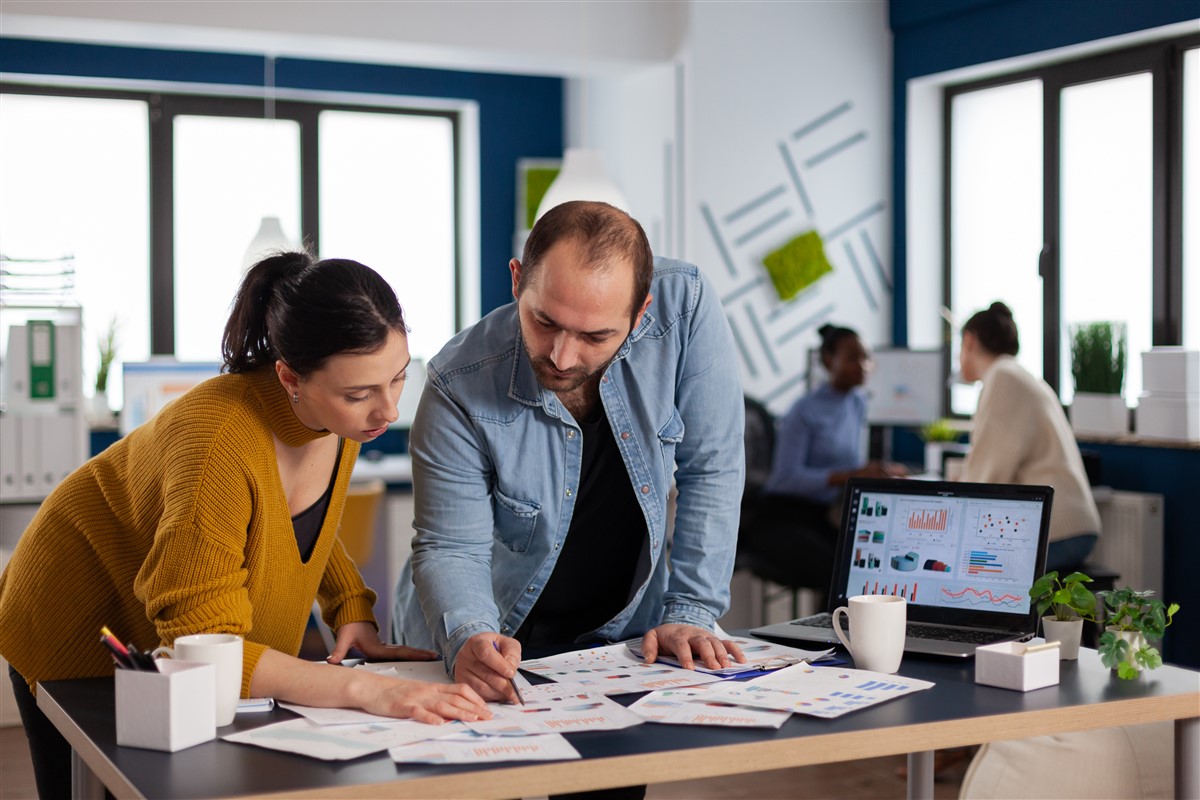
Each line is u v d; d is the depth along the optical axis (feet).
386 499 18.94
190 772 4.33
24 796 11.33
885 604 5.73
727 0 18.20
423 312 22.52
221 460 5.12
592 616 6.79
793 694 5.30
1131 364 16.15
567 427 6.15
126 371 18.03
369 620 6.27
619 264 5.19
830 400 15.83
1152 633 5.82
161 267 20.62
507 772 4.37
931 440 17.80
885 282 19.44
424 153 22.40
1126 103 16.15
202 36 16.48
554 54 17.79
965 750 12.57
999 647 5.63
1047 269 17.28
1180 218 15.56
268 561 5.41
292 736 4.70
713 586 6.34
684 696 5.28
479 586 5.90
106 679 5.72
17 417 14.57
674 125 18.52
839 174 19.04
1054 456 12.62
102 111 20.24
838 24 18.93
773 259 18.47
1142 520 14.47
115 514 5.59
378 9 16.80
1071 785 7.50
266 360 5.44
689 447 6.49
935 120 19.20
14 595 5.81
